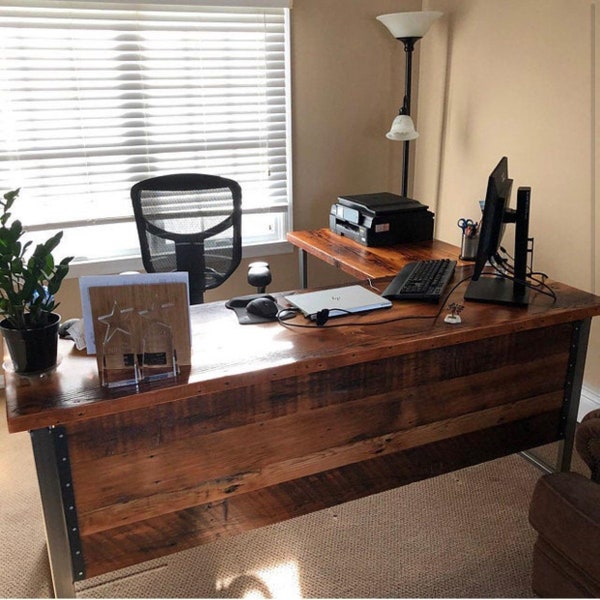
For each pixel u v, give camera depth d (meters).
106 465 1.49
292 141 3.34
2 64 2.74
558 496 1.41
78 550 1.53
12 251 1.38
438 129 3.39
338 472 1.82
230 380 1.49
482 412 2.01
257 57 3.14
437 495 2.27
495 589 1.84
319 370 1.60
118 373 1.49
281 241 3.49
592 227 2.54
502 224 1.91
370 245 2.78
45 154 2.91
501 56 2.87
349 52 3.31
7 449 2.56
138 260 3.19
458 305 1.96
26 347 1.44
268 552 1.99
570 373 2.13
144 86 2.98
